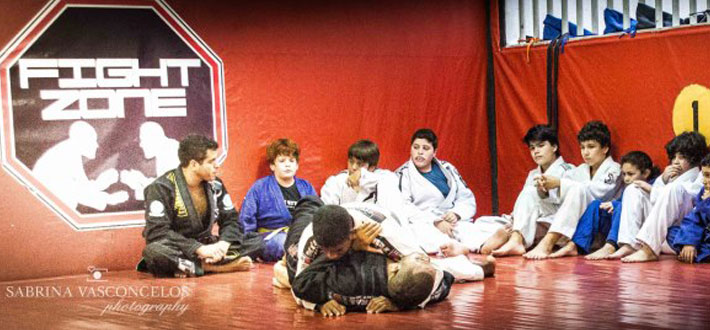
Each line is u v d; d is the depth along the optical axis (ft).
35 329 13.89
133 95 20.51
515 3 24.64
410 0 24.02
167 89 20.86
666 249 19.70
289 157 21.39
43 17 19.57
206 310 14.96
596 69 22.24
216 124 21.48
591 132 21.07
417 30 24.16
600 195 20.76
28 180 19.52
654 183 20.02
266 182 21.53
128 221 20.48
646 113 21.21
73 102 19.93
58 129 19.80
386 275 14.07
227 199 20.08
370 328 12.94
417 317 13.62
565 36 22.94
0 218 19.29
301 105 22.58
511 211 24.88
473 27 25.03
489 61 25.25
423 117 24.36
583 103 22.62
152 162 20.74
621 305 14.05
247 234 20.72
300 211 16.66
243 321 13.88
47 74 19.66
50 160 19.72
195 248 18.90
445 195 22.72
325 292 14.08
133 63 20.48
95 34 20.08
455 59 24.76
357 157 21.90
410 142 24.23
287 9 22.29
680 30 20.35
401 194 21.66
